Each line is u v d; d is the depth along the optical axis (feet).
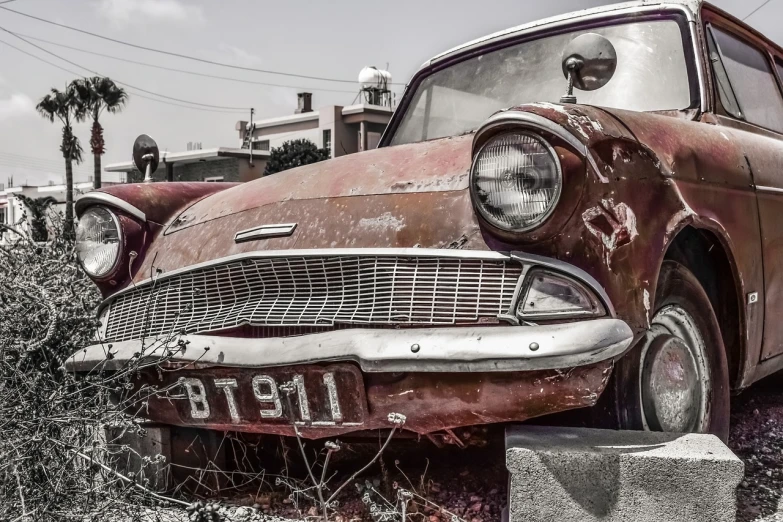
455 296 6.73
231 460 9.00
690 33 10.02
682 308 7.66
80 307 11.09
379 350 6.66
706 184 7.84
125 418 8.29
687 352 7.59
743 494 7.98
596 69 7.42
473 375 6.48
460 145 7.99
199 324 8.14
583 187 6.35
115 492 7.77
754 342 8.96
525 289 6.50
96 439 8.21
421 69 12.39
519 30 11.45
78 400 8.13
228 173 122.93
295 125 129.08
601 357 6.03
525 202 6.39
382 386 6.84
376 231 7.30
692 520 6.13
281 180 9.00
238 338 7.66
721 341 8.13
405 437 7.46
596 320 6.19
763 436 10.19
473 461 8.39
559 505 6.28
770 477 8.52
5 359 8.41
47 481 7.48
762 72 12.07
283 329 7.52
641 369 7.14
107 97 105.29
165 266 9.08
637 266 6.66
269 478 8.88
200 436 8.79
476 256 6.69
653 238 6.86
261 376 7.41
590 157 6.37
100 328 9.54
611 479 6.23
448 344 6.46
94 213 9.80
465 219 6.97
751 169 9.01
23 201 14.78
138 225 9.69
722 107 9.88
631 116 7.34
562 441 6.57
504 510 6.86
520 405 6.39
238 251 8.18
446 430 7.04
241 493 8.63
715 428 7.95
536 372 6.27
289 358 7.13
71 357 9.18
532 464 6.32
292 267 7.63
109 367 8.63
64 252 13.26
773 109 11.87
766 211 9.23
